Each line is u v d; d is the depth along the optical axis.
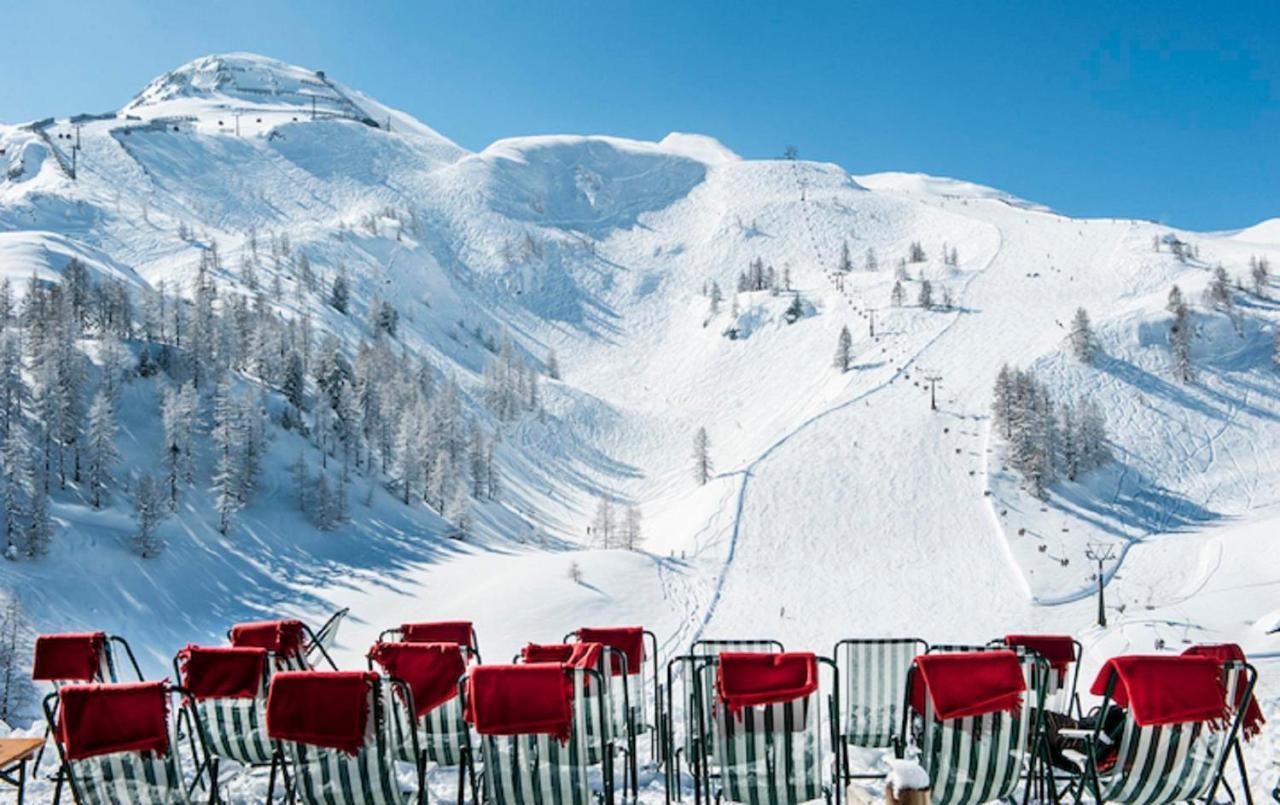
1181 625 51.41
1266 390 100.94
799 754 5.48
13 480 66.38
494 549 86.25
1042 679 5.47
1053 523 76.12
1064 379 102.94
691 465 130.00
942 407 97.12
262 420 88.31
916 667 5.36
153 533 67.50
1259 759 7.64
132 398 88.75
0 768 6.55
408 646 6.10
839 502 81.62
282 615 63.56
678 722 9.76
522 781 5.10
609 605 61.75
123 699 4.99
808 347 156.88
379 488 93.62
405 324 169.25
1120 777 5.24
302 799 5.19
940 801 5.25
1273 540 65.44
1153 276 139.12
